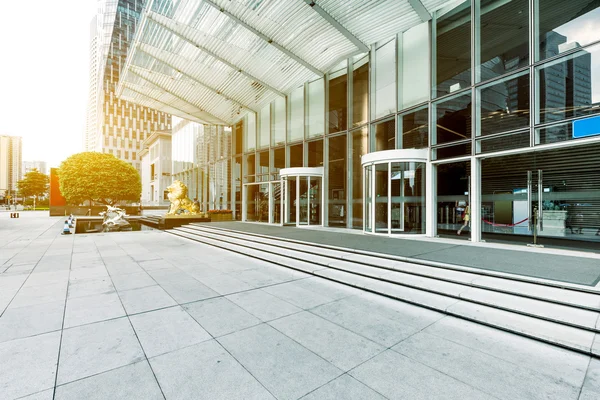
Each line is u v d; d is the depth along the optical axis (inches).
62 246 426.9
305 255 311.0
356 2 389.4
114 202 1577.3
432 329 147.8
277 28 464.4
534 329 137.5
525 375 107.3
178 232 593.0
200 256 348.8
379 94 511.2
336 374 108.8
